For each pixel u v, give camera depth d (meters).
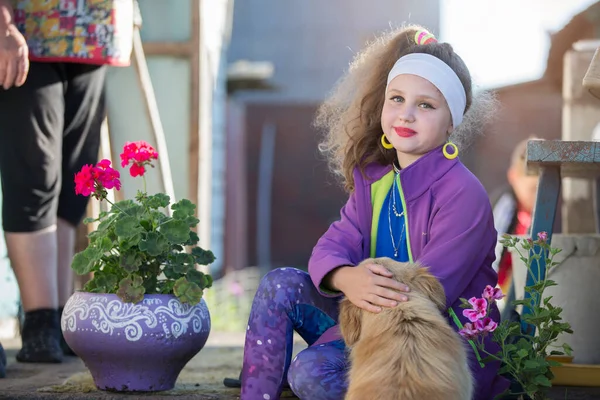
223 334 6.55
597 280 4.20
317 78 23.12
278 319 3.44
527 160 3.72
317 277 3.36
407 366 2.85
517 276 4.46
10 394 3.71
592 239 4.19
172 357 3.69
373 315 3.07
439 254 3.36
